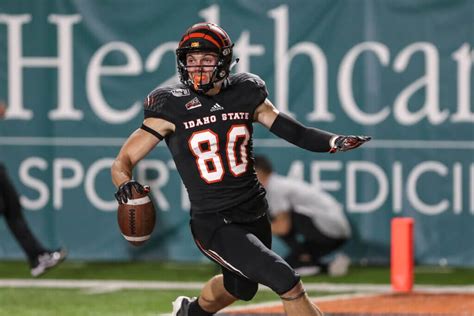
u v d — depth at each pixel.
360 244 36.50
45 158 37.41
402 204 36.31
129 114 37.06
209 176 18.64
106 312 26.69
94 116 37.16
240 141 18.72
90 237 37.53
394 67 36.12
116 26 37.00
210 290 20.34
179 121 18.55
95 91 37.12
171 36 36.88
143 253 37.47
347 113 36.28
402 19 36.03
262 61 36.44
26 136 37.41
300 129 18.94
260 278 17.92
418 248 36.44
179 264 36.88
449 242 36.28
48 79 37.25
